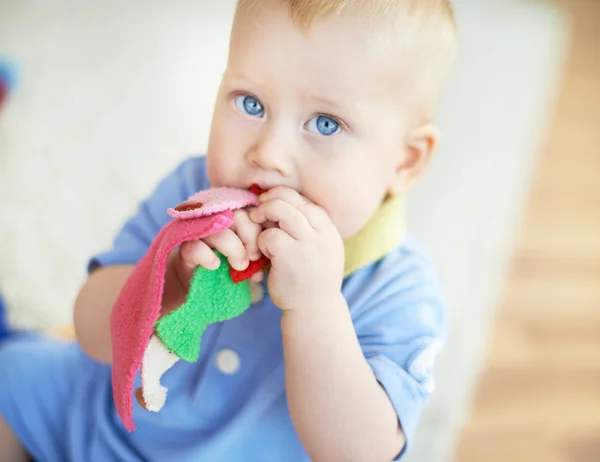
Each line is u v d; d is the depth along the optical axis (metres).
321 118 0.67
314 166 0.67
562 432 1.33
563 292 1.63
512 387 1.39
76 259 1.32
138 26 2.04
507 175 1.85
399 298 0.77
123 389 0.62
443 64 0.74
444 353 1.37
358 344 0.70
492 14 2.67
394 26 0.67
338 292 0.69
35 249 1.32
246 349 0.78
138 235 0.90
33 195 1.43
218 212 0.63
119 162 1.54
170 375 0.80
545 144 2.06
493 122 2.05
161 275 0.61
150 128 1.65
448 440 1.22
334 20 0.64
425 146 0.76
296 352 0.68
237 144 0.69
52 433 0.89
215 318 0.65
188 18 2.14
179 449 0.81
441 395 1.29
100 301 0.82
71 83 1.76
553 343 1.50
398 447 0.72
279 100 0.66
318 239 0.66
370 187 0.70
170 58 1.92
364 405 0.69
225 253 0.64
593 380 1.44
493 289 1.53
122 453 0.84
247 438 0.78
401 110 0.70
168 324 0.62
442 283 1.49
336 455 0.70
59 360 0.91
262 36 0.66
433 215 1.67
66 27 1.98
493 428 1.31
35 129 1.60
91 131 1.62
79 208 1.42
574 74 2.38
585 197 1.91
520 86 2.24
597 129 2.14
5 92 1.67
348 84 0.65
